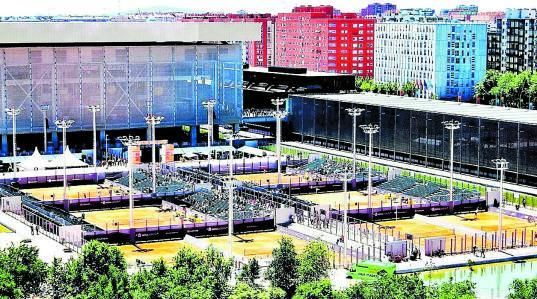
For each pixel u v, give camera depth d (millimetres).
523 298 186125
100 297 187250
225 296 190625
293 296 190250
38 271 199750
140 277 195250
